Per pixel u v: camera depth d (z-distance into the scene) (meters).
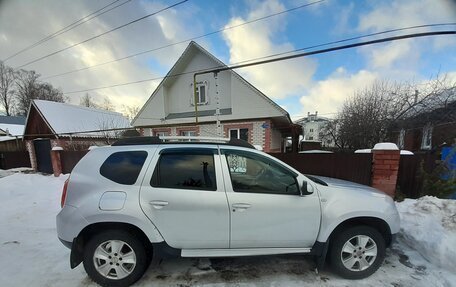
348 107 14.77
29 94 40.31
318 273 2.60
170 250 2.35
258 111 11.08
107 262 2.35
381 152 4.78
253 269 2.69
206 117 12.34
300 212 2.42
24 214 4.65
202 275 2.58
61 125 17.25
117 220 2.27
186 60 13.04
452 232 2.93
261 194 2.40
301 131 16.42
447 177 4.54
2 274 2.57
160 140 2.63
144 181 2.36
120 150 2.52
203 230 2.35
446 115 8.98
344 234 2.49
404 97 10.79
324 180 2.96
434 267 2.67
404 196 4.78
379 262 2.51
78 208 2.30
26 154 14.52
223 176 2.41
